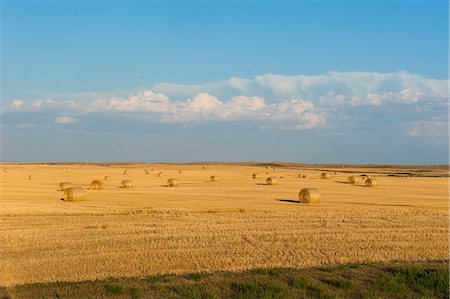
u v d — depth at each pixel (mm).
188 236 24625
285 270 17812
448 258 20094
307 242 23312
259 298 14625
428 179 84312
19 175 96000
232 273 17375
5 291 15344
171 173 112312
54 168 142000
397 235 25281
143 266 18438
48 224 28453
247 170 138875
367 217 32125
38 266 18422
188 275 17141
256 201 42625
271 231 26328
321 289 15438
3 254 20484
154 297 14656
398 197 48125
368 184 63906
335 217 32031
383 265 18594
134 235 24781
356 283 16219
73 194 41156
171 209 35562
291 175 101938
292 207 38000
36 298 14695
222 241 23406
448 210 36844
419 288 15859
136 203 39875
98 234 25125
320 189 58594
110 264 18734
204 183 71562
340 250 21406
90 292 15156
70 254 20484
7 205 37438
